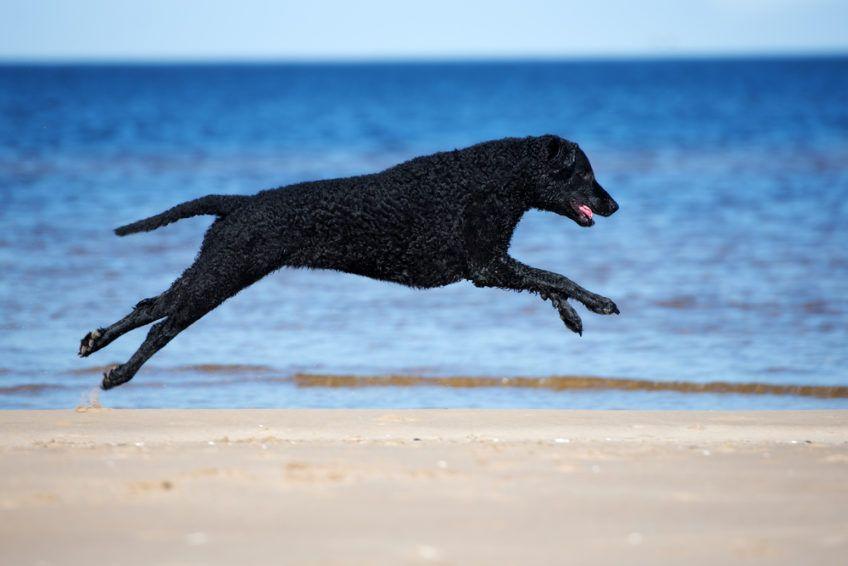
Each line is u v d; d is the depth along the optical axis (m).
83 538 6.13
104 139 46.44
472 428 10.17
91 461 8.03
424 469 7.72
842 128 53.47
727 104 74.31
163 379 13.38
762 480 7.55
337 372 13.79
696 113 66.06
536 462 8.02
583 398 12.70
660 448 8.84
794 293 18.38
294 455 8.30
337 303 17.92
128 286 18.47
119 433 9.80
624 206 28.53
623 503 6.89
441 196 10.34
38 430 9.91
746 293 18.38
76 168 35.38
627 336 15.81
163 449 8.63
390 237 10.27
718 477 7.62
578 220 10.97
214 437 9.65
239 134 51.91
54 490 7.11
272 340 15.49
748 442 9.46
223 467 7.79
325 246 10.32
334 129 55.81
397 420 10.58
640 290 18.72
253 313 17.17
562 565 5.75
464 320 16.88
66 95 85.44
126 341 15.15
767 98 80.56
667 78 132.50
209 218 26.06
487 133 54.12
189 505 6.72
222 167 37.94
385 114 67.50
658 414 11.06
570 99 84.62
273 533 6.20
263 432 9.91
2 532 6.24
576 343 15.41
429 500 6.86
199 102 79.19
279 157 42.41
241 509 6.64
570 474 7.61
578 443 9.25
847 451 8.71
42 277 18.97
